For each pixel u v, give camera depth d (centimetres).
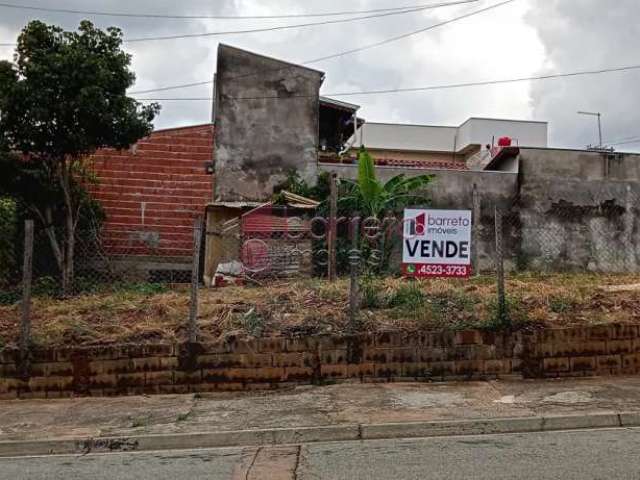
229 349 836
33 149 1325
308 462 571
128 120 1331
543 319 879
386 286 985
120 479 538
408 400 763
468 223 941
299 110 1723
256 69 1725
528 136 3509
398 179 1549
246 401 783
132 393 825
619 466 524
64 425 703
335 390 815
